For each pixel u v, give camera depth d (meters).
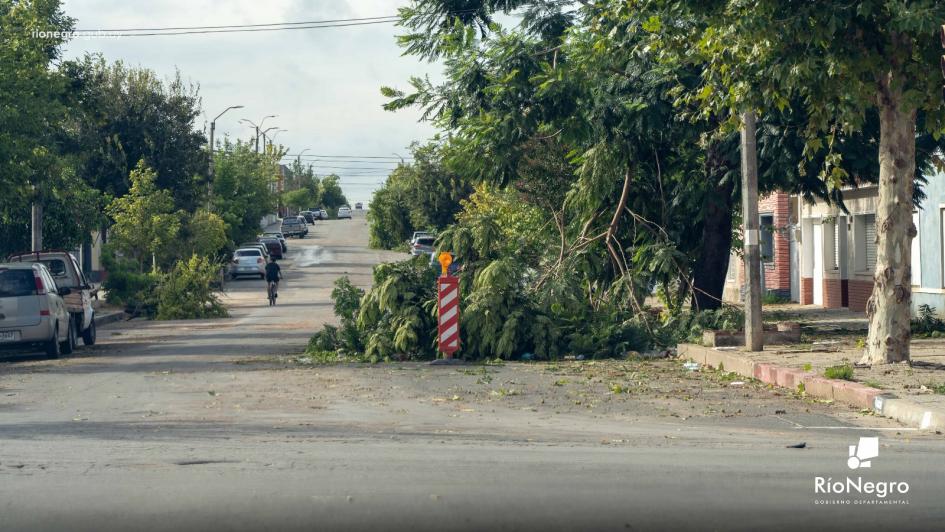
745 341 18.62
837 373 13.92
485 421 11.45
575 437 10.18
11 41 24.80
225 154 78.31
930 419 11.02
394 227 95.50
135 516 6.52
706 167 22.88
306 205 164.12
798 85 15.15
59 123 29.30
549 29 23.98
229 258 66.56
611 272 24.19
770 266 37.66
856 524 6.46
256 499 6.96
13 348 21.84
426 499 6.97
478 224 21.53
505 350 19.28
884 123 14.98
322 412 12.23
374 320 20.20
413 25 24.31
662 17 15.85
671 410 12.48
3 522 6.39
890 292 15.09
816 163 21.03
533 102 21.38
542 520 6.43
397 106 22.88
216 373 17.27
